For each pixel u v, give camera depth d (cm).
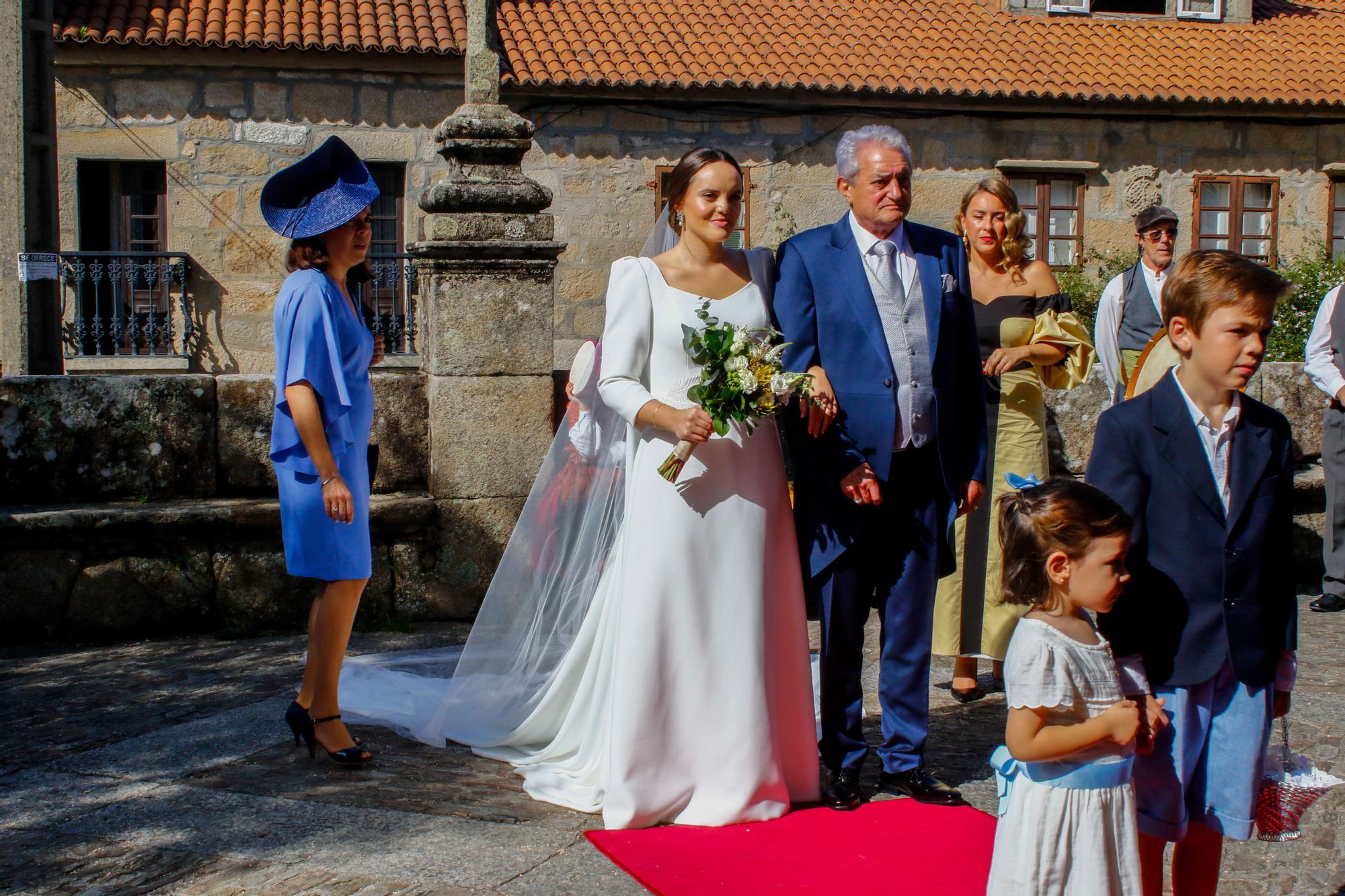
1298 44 1736
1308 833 367
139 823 367
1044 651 254
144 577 593
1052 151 1620
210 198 1511
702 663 378
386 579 626
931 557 396
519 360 633
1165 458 278
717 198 382
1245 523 276
